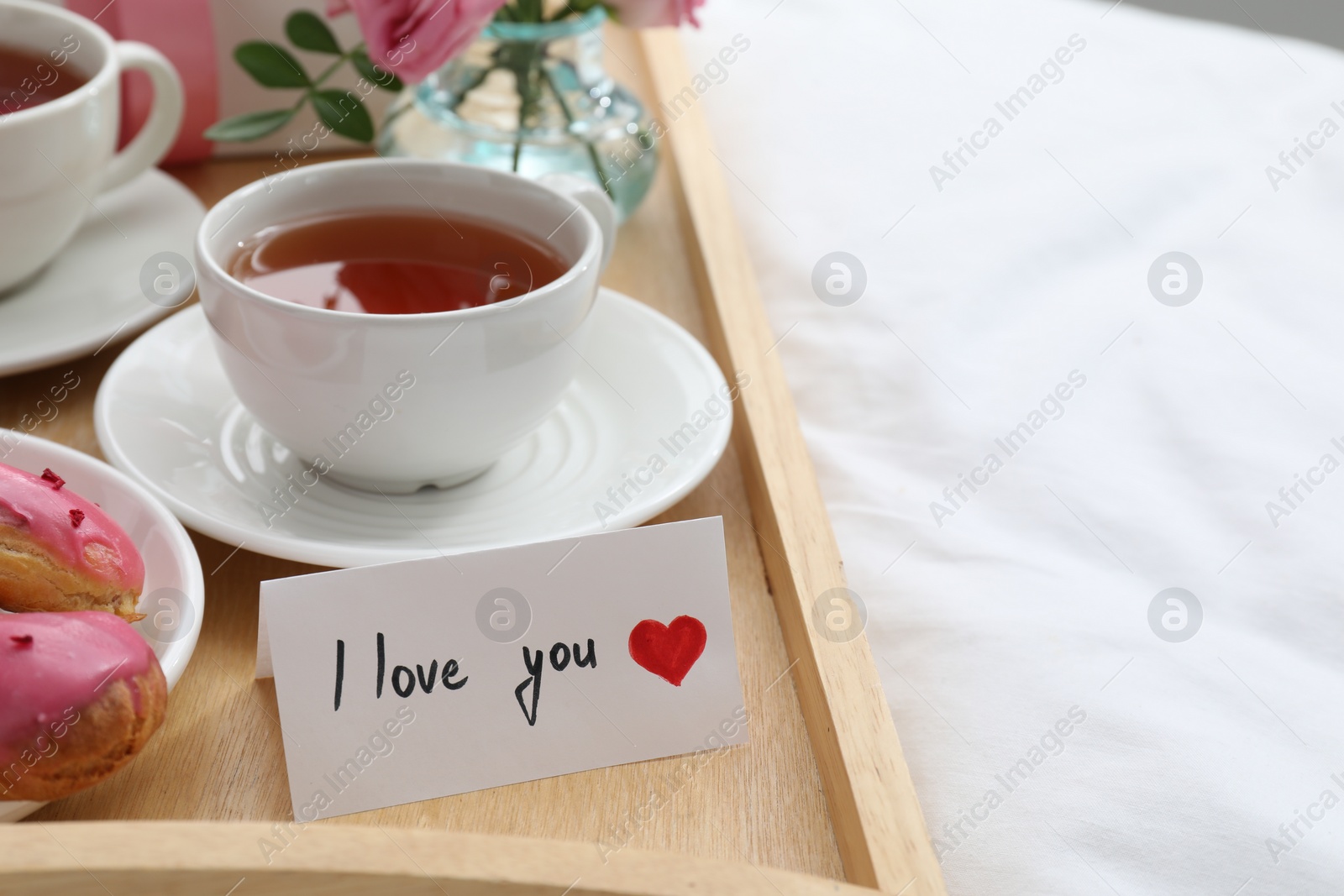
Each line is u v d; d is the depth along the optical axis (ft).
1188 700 1.54
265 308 1.41
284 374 1.44
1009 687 1.54
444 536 1.48
